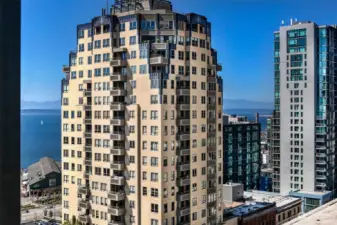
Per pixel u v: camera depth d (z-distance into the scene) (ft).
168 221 180.14
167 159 179.83
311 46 374.02
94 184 196.75
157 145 177.27
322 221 79.97
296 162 381.81
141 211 183.01
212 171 207.21
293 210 302.86
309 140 375.04
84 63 203.62
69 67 209.77
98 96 196.54
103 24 195.00
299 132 380.58
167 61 180.45
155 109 177.58
